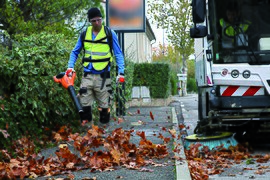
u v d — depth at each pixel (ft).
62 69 33.65
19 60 28.66
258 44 34.06
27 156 25.46
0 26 44.96
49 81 31.09
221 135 32.35
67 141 29.99
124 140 26.63
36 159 25.40
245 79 33.19
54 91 31.58
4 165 21.94
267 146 36.09
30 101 28.37
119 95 49.96
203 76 39.55
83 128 34.58
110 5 48.67
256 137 37.04
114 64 43.68
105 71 30.60
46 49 33.27
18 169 21.57
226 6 34.45
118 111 50.75
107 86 30.81
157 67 81.35
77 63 35.88
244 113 33.06
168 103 88.58
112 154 24.12
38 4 47.80
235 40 34.17
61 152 24.14
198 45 45.27
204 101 40.34
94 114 37.32
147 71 81.46
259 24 34.30
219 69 33.58
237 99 33.14
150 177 21.17
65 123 33.86
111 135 28.60
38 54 30.63
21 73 27.89
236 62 33.88
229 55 33.94
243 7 34.42
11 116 26.73
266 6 34.42
